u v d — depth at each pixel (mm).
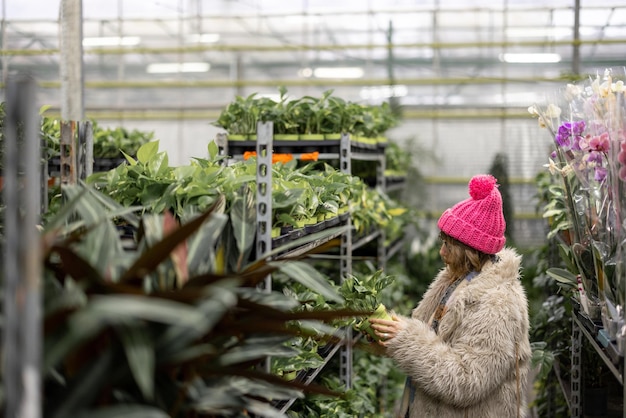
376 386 5062
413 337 2805
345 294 3014
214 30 12258
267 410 1621
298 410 3203
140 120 12430
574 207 2951
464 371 2715
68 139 2484
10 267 1163
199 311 1251
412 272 8562
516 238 10250
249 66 12180
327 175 3551
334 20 11703
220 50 12195
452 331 2863
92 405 1383
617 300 2420
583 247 2885
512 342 2754
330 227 3109
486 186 2859
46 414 1279
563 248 3316
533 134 10656
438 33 11172
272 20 12031
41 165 2629
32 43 12180
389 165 6723
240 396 1631
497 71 10945
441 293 3154
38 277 1207
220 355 1594
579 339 3840
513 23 10930
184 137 12344
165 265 1613
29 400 1137
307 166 3281
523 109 10680
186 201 2225
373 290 3027
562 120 3170
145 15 12445
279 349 1701
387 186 6172
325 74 11828
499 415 2814
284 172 2975
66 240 1496
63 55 4285
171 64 12383
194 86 12289
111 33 12500
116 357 1365
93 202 1675
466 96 10930
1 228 2129
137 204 2318
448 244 2965
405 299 6977
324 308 2828
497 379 2734
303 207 2572
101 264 1472
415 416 2957
